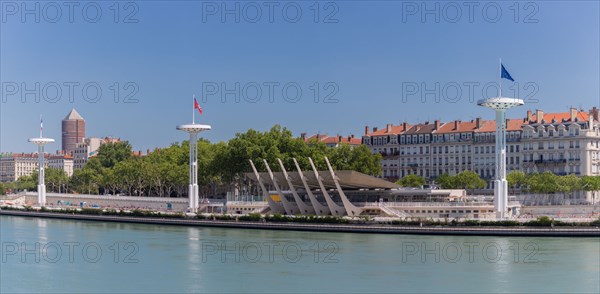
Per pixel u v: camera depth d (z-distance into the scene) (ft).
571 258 416.05
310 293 331.98
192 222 650.02
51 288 353.51
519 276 366.22
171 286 351.67
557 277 362.74
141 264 414.00
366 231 557.74
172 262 419.33
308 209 655.35
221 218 647.15
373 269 387.75
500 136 587.68
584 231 511.40
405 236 530.68
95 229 627.46
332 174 619.67
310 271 383.65
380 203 627.05
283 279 362.94
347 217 593.42
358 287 343.46
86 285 358.64
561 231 514.68
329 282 354.33
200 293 335.88
